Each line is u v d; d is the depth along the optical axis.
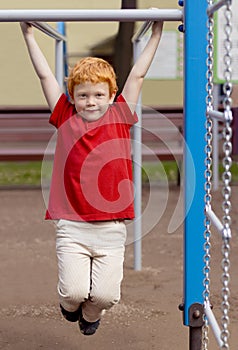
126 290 11.38
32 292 11.30
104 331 9.33
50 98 7.61
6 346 8.74
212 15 6.96
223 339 6.31
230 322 9.67
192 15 7.21
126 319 9.84
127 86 7.56
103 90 7.33
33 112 27.22
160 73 19.88
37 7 15.05
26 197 22.31
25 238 15.82
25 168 30.12
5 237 15.95
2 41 28.80
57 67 13.59
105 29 25.41
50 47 25.86
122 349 8.64
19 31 28.83
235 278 12.06
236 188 22.91
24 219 18.27
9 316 10.01
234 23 14.17
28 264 13.34
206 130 7.29
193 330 7.43
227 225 6.25
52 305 10.55
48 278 12.25
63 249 7.30
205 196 7.33
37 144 26.02
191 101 7.28
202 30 7.24
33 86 29.22
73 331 9.34
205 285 7.30
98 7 16.47
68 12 7.16
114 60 25.02
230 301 10.70
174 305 10.51
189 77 7.26
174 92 29.92
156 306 10.46
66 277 7.22
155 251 14.48
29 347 8.72
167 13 7.26
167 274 12.48
